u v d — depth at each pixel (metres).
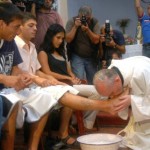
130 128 2.66
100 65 4.35
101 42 4.37
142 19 5.04
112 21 7.93
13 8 2.56
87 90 3.10
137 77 2.38
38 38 3.87
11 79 2.51
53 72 3.56
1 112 2.30
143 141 2.56
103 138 2.60
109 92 2.34
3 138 2.46
